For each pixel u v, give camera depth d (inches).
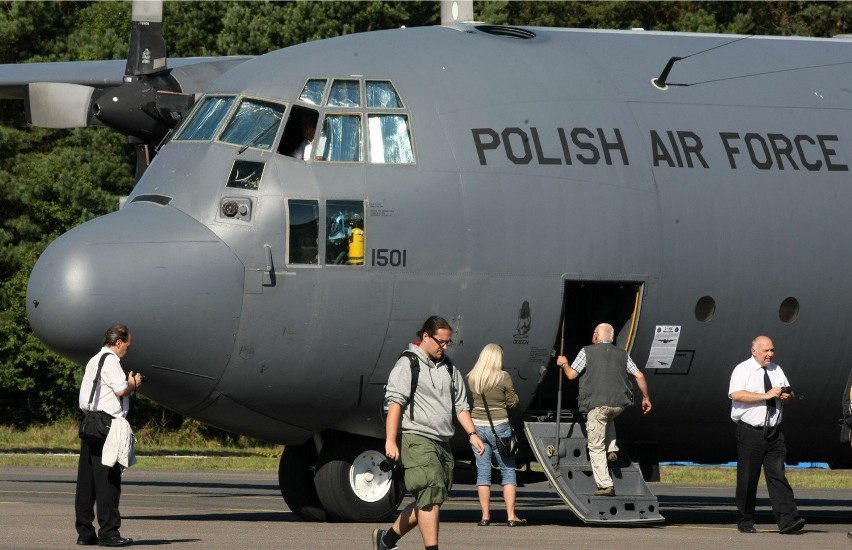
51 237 5280.5
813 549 1494.8
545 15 5310.0
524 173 1779.0
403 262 1720.0
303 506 1859.0
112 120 2458.2
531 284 1765.5
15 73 2908.5
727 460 2105.1
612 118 1860.2
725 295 1873.8
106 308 1636.3
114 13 5787.4
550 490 3297.2
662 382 1893.5
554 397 1958.7
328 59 1809.8
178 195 1732.3
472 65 1850.4
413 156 1750.7
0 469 3334.2
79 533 1440.7
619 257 1806.1
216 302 1672.0
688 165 1870.1
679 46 2030.0
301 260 1699.1
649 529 1772.9
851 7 5255.9
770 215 1898.4
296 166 1724.9
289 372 1708.9
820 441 2091.5
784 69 2041.1
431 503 1203.9
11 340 5167.3
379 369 1733.5
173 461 3887.8
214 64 2551.7
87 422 1429.6
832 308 1943.9
